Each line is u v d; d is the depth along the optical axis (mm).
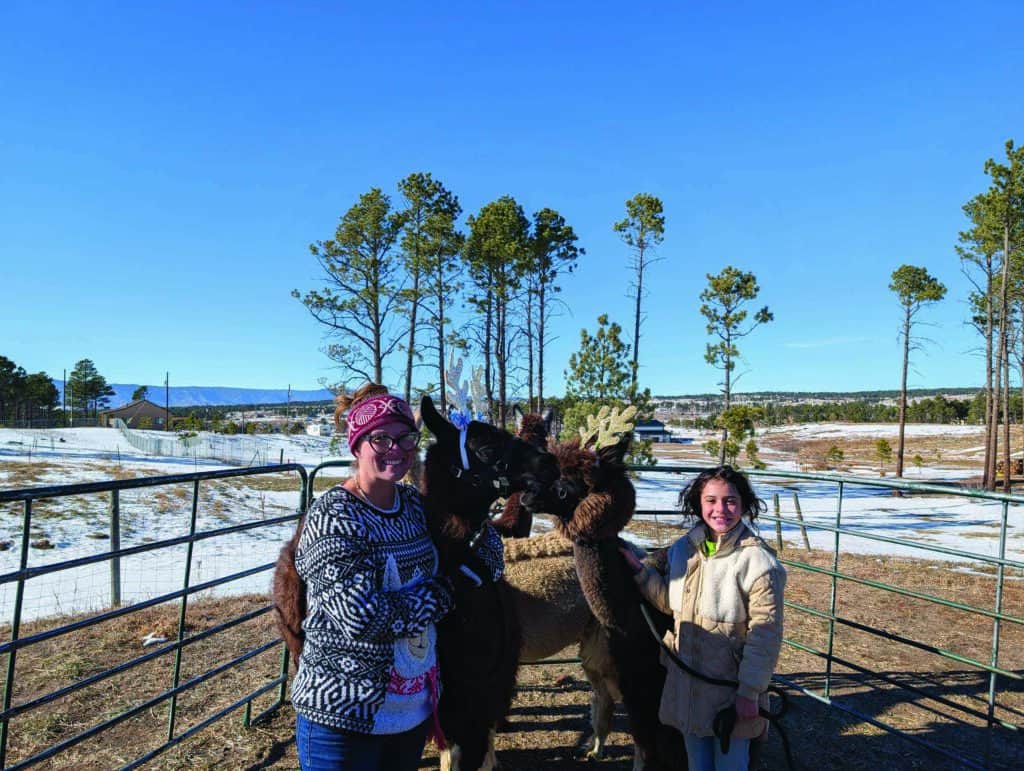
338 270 32781
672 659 3430
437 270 34469
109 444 42062
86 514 15023
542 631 4305
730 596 3348
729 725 3285
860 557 13086
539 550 4559
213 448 41250
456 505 3105
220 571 10703
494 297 36812
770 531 17516
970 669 6672
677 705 3432
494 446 3131
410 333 33844
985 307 34688
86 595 8945
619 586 3744
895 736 5156
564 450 3818
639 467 4996
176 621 7496
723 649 3348
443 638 3152
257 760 4473
